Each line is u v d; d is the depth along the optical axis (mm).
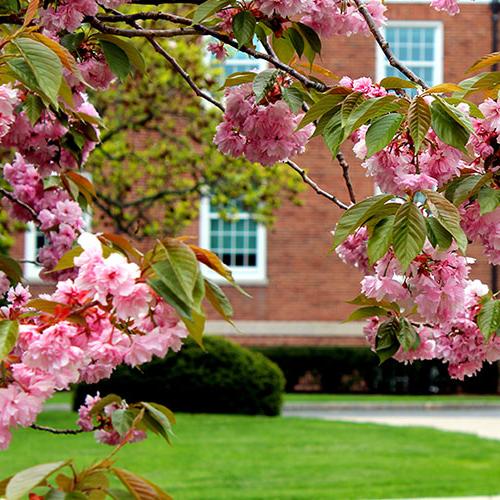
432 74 24125
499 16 24125
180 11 12008
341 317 23828
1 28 3090
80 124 3656
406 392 23531
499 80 2473
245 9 2787
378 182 2461
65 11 2764
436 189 2459
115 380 17078
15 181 4332
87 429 3463
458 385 23656
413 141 2322
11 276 2896
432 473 11203
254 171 15211
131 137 21891
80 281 1819
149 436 13820
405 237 2180
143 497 1612
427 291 2523
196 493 9859
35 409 1854
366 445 13508
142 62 3008
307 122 2545
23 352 1907
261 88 2752
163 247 1768
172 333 1962
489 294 3031
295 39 2969
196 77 14281
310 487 10250
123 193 15719
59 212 4207
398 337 2992
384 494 9828
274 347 23297
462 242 2156
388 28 24125
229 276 1879
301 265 23797
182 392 17188
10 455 12172
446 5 3123
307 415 19203
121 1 2957
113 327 1944
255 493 9875
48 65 2094
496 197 2369
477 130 2494
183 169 15414
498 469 11547
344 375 23453
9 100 2365
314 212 23766
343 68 23672
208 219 23781
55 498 1557
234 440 13812
